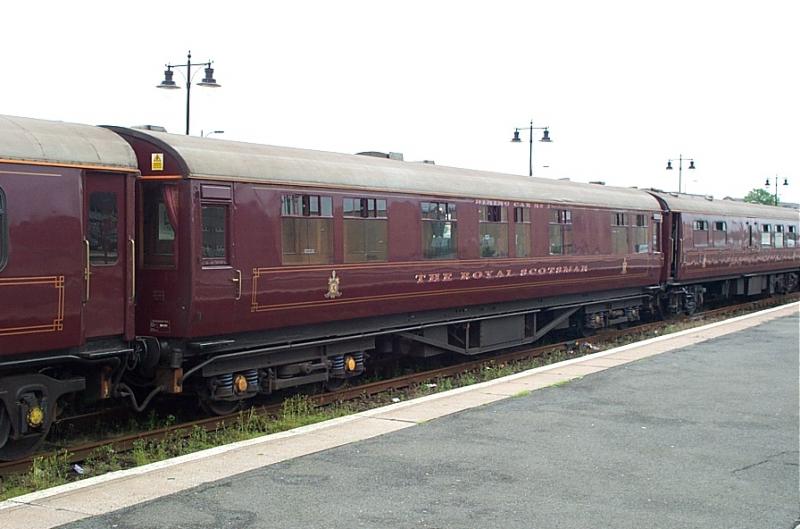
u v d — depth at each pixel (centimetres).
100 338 900
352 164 1227
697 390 1088
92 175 882
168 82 2042
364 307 1228
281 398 1225
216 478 681
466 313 1503
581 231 1784
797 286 3500
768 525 580
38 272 816
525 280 1599
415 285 1320
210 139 1060
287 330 1131
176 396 1166
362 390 1241
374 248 1238
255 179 1041
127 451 921
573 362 1338
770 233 2956
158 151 975
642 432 855
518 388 1110
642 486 668
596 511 607
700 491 656
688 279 2327
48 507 604
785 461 745
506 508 612
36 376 839
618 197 1962
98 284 889
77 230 852
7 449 831
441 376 1407
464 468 718
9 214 792
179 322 968
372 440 817
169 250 976
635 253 2014
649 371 1240
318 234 1137
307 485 664
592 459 749
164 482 669
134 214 931
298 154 1158
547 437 833
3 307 788
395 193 1276
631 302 2108
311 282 1123
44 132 847
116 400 1128
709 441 817
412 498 634
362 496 638
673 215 2262
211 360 1011
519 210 1585
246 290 1029
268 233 1058
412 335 1378
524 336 1706
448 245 1396
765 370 1247
